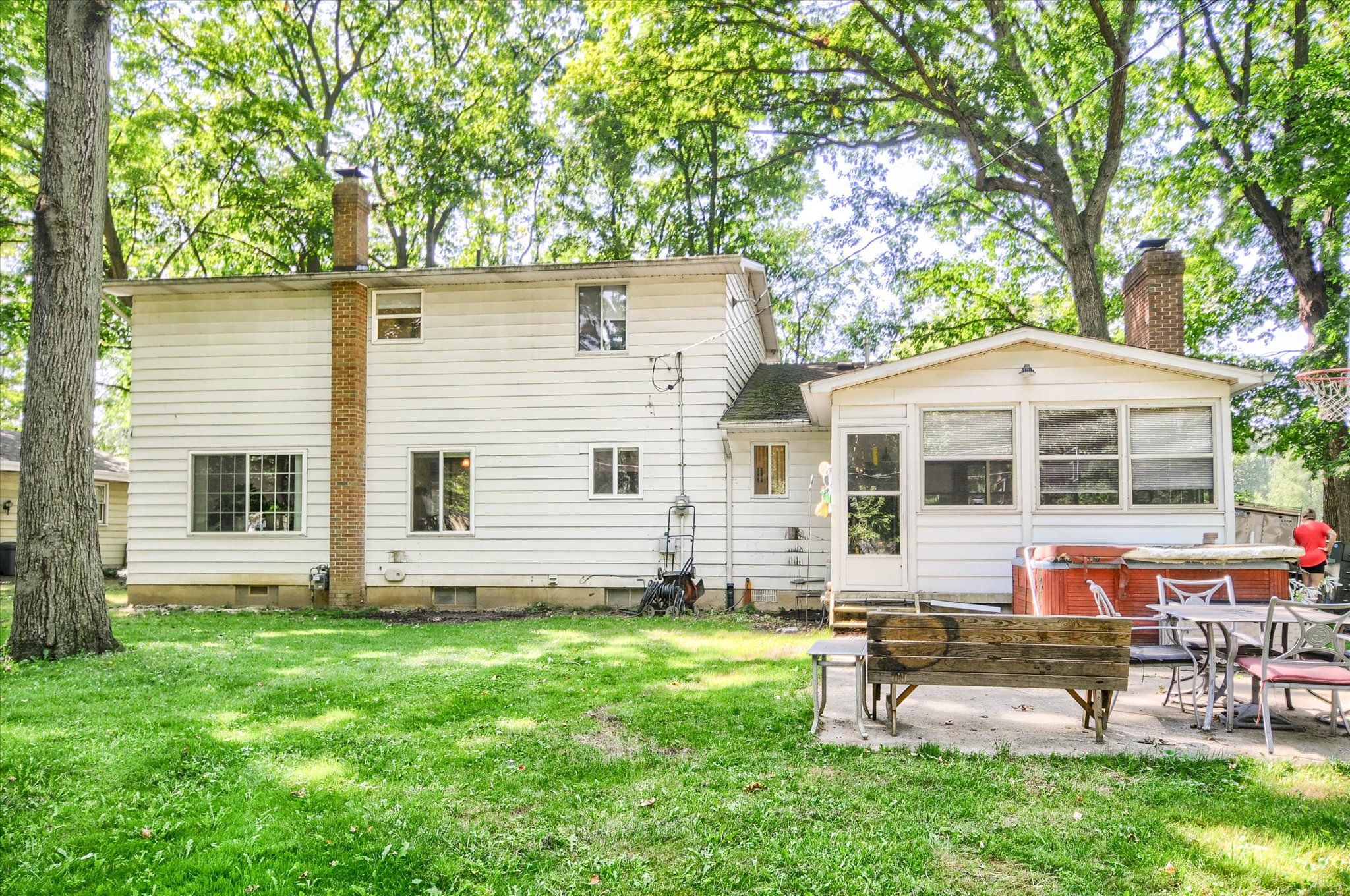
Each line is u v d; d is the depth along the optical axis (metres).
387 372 15.69
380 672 8.44
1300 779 4.93
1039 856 3.91
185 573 15.80
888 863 3.87
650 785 4.95
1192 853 3.93
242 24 25.06
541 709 6.81
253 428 15.76
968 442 12.02
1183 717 6.49
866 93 21.50
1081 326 18.77
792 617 13.75
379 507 15.55
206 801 4.71
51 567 9.48
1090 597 9.82
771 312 19.72
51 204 9.90
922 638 5.69
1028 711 6.65
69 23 10.08
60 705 7.02
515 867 3.91
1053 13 19.86
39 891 3.71
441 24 27.39
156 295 16.06
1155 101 21.12
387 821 4.41
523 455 15.39
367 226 16.30
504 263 29.22
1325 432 17.88
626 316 15.33
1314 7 18.53
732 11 20.44
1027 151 19.62
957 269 25.95
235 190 22.67
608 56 21.16
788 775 5.08
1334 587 13.69
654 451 15.12
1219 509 11.31
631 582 15.05
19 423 34.22
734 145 26.73
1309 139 15.31
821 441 14.92
